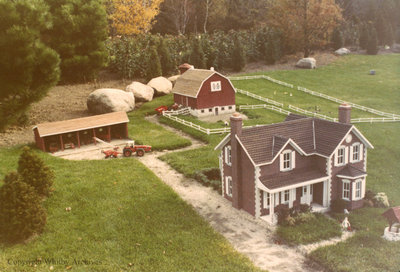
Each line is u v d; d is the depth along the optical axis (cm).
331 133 2897
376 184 3225
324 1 8375
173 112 5297
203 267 2089
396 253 2188
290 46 9075
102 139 4331
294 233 2444
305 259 2191
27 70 3259
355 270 2036
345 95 6544
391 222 2389
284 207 2781
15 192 2291
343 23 10369
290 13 8719
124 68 6662
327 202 2845
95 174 3291
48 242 2292
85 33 6172
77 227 2469
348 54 9381
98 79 6712
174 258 2169
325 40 8888
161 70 6769
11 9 3122
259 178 2672
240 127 2738
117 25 8088
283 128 2925
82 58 6103
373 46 9281
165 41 7506
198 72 5575
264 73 7775
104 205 2755
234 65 7819
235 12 10606
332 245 2288
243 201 2817
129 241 2333
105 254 2194
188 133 4569
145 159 3784
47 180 2808
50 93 5906
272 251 2278
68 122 4044
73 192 2922
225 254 2214
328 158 2783
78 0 6050
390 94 6550
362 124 4916
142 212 2680
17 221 2244
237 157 2755
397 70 8038
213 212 2778
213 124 4825
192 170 3434
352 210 2806
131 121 5016
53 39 5966
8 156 3528
